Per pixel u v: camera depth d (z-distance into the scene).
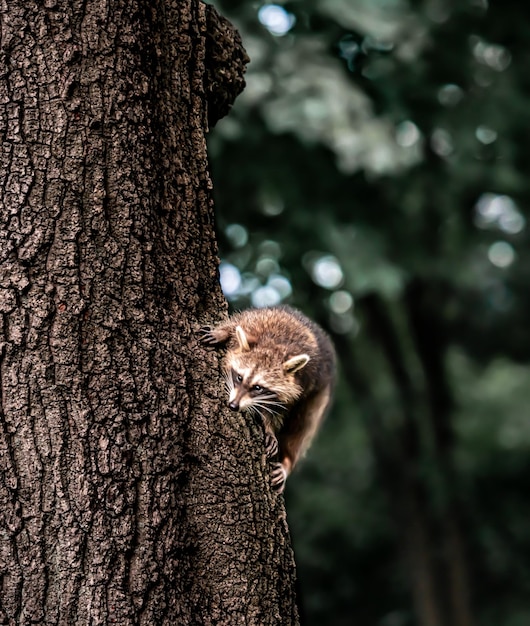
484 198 18.25
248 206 15.28
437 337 20.84
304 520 25.12
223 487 5.35
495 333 25.12
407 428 21.05
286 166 14.30
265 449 6.33
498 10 14.34
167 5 5.78
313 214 14.70
